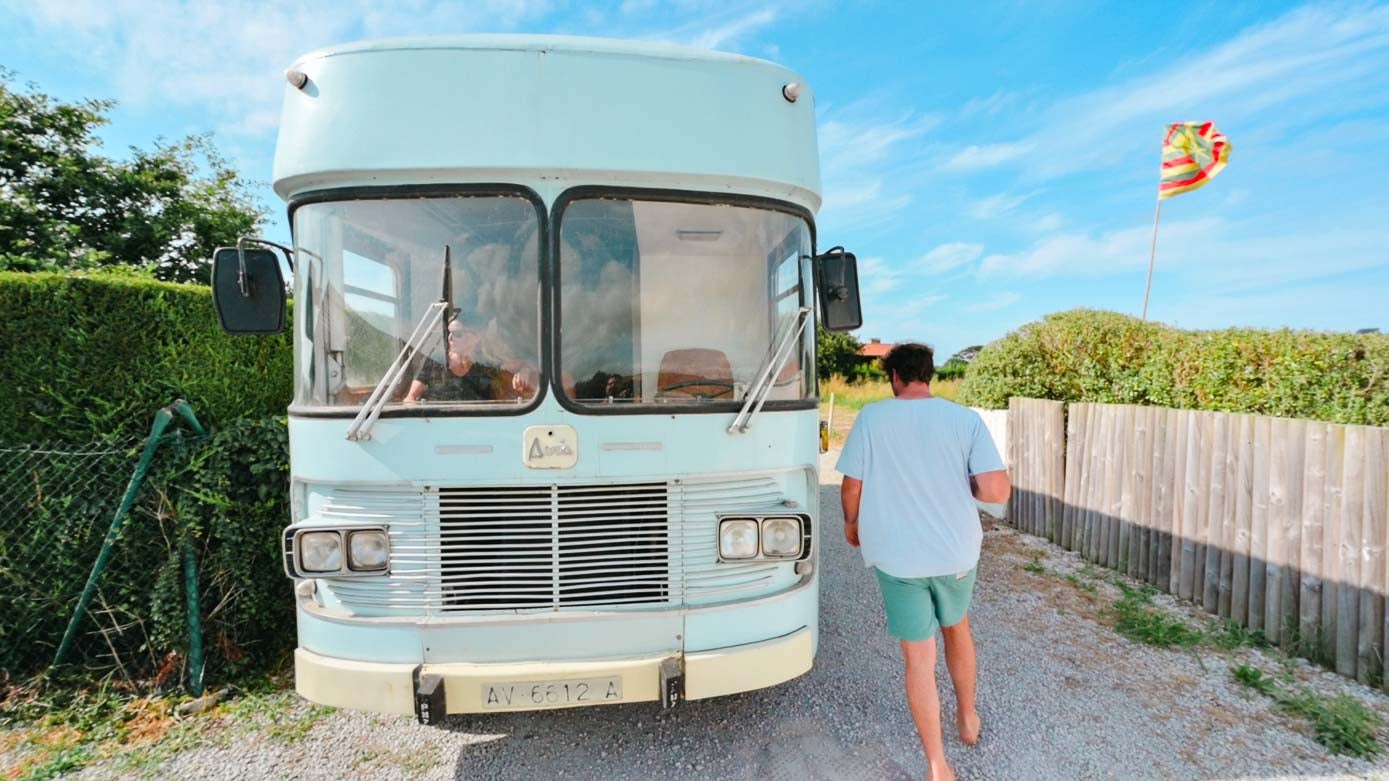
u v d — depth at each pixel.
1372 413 4.79
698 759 3.30
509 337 2.88
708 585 2.93
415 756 3.34
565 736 3.50
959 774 3.13
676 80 3.01
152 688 3.91
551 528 2.82
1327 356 5.11
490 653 2.80
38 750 3.40
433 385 2.86
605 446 2.84
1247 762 3.20
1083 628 4.77
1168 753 3.28
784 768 3.21
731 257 3.09
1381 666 3.79
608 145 2.91
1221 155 8.86
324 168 2.89
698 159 3.00
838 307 3.43
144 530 3.95
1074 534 6.58
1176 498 5.30
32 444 4.07
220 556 4.00
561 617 2.81
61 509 3.91
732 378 3.07
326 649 2.89
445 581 2.81
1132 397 6.97
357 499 2.86
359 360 2.95
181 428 4.33
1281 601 4.37
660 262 3.00
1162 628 4.59
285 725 3.60
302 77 2.95
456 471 2.80
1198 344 6.24
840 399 24.50
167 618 3.86
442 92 2.88
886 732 3.52
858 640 4.70
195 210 13.12
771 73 3.18
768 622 2.99
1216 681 3.97
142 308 4.41
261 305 2.98
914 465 2.92
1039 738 3.41
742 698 3.87
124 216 12.45
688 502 2.90
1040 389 7.94
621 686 2.77
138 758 3.32
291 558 2.81
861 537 3.02
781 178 3.13
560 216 2.88
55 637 3.96
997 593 5.48
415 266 2.92
